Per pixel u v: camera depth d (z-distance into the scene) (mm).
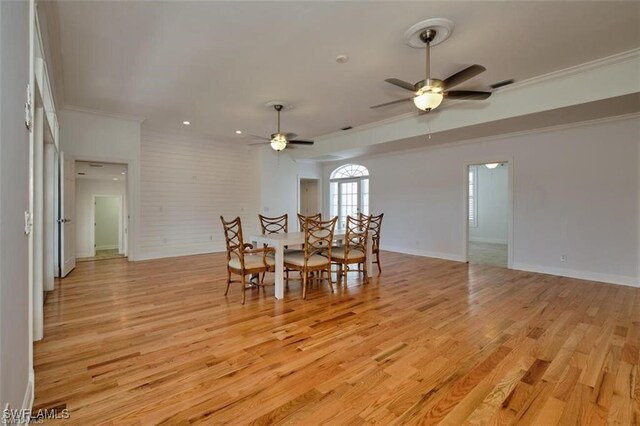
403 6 2570
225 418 1656
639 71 3398
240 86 4223
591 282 4531
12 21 1300
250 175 8188
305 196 9906
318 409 1735
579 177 4781
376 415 1688
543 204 5145
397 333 2744
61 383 1950
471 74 2775
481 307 3432
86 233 9844
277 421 1638
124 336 2650
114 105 5020
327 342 2562
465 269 5469
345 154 7602
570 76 3832
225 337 2648
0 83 1111
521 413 1702
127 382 1973
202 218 7277
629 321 3012
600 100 3658
